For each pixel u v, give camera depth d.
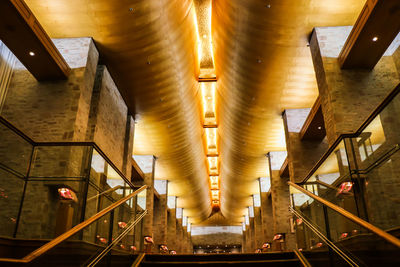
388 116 3.70
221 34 8.95
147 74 9.48
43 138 6.91
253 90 10.45
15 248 4.20
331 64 7.59
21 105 7.32
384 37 6.69
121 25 7.48
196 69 10.88
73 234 2.84
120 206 4.91
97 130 8.20
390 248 2.55
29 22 6.10
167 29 8.18
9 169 4.86
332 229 3.82
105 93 8.91
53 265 2.55
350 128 7.09
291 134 11.30
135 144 14.31
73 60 7.60
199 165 18.33
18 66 7.79
